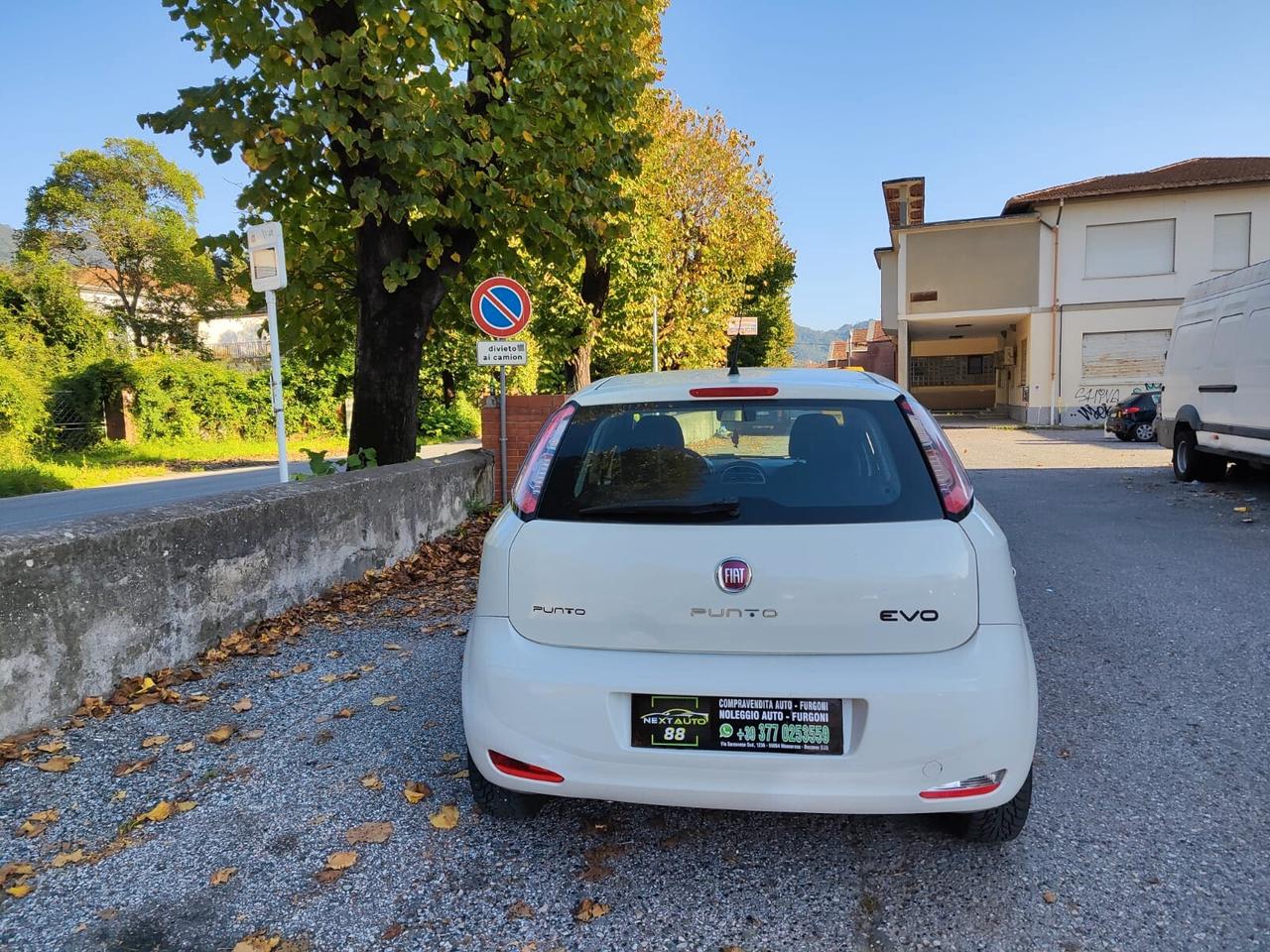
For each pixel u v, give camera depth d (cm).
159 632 424
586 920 240
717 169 2189
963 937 230
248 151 626
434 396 2809
